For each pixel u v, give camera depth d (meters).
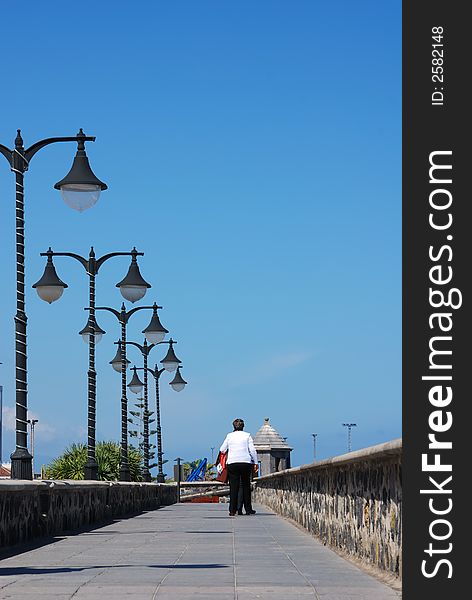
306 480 19.50
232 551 14.10
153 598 8.84
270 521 23.66
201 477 70.19
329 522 15.20
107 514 24.86
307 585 9.79
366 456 10.76
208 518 25.77
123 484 27.62
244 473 27.34
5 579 10.50
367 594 9.07
